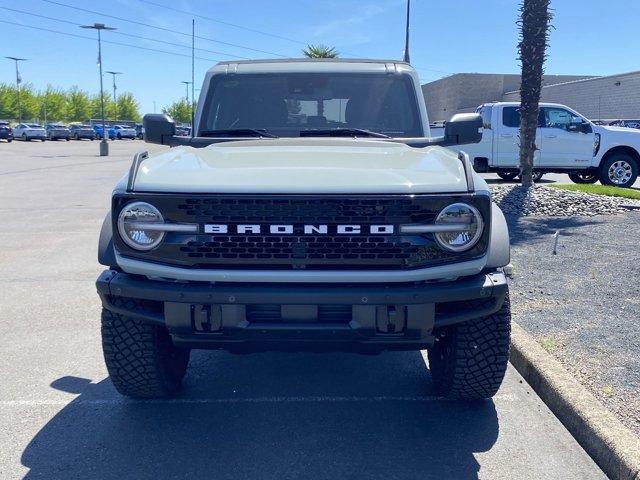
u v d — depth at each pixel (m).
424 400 4.37
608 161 17.14
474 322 3.82
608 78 40.47
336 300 3.31
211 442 3.78
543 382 4.36
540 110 17.27
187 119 100.19
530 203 11.95
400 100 5.17
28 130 62.41
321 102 5.16
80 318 6.14
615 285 6.54
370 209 3.32
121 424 4.00
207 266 3.37
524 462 3.56
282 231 3.31
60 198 15.54
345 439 3.82
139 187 3.42
